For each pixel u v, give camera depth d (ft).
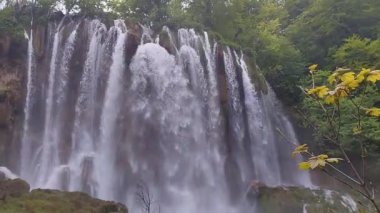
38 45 80.07
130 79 81.66
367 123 76.07
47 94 78.07
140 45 83.56
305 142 90.48
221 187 82.33
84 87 79.46
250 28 112.98
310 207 68.39
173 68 85.20
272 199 71.87
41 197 51.57
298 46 113.39
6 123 72.74
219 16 109.70
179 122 82.79
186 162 81.25
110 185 75.10
